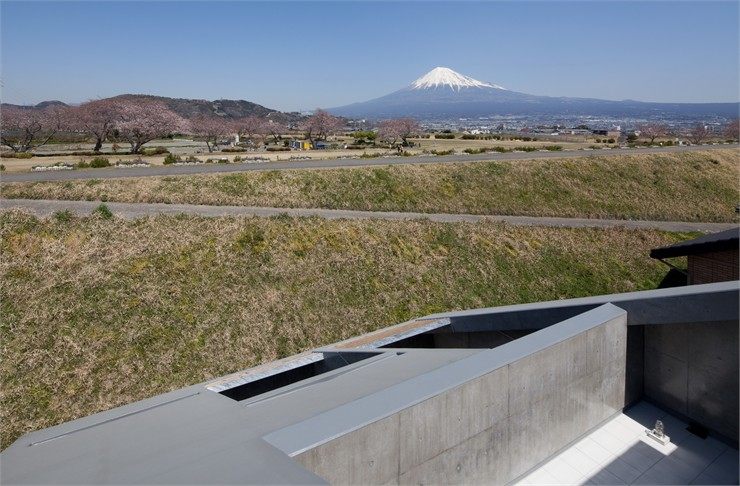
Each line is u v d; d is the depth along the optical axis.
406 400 3.79
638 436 5.05
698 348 5.00
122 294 12.09
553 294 17.34
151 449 3.64
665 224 24.28
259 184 20.72
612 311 5.34
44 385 9.77
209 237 14.88
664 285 18.84
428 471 3.89
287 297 13.73
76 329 10.95
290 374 9.23
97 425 4.51
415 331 9.33
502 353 4.54
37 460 3.67
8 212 14.06
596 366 5.10
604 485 4.46
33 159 28.61
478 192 24.70
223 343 11.78
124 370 10.45
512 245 19.25
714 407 4.94
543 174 27.95
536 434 4.67
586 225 22.31
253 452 3.18
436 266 16.94
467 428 4.11
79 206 16.22
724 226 24.89
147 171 21.64
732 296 4.45
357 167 24.39
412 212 21.27
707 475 4.47
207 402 5.00
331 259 15.63
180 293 12.65
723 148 38.72
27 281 11.88
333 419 3.56
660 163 32.41
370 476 3.56
